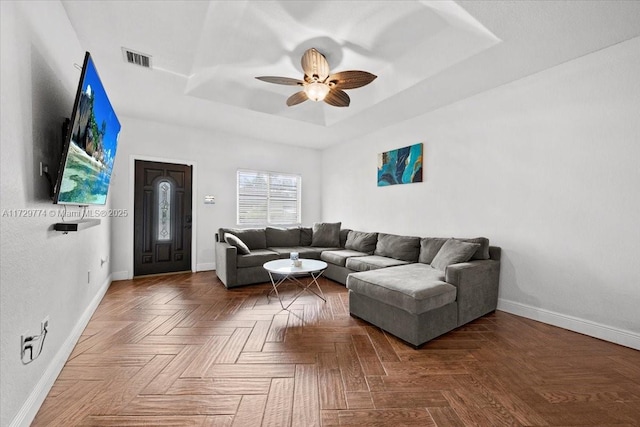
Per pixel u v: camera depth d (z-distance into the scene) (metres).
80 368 1.76
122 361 1.85
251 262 3.77
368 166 4.84
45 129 1.60
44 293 1.52
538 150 2.67
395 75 3.09
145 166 4.25
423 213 3.84
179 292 3.45
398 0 2.10
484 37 2.24
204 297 3.26
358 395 1.53
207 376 1.69
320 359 1.90
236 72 3.13
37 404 1.37
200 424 1.31
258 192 5.37
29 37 1.41
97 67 2.74
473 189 3.22
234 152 5.04
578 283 2.40
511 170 2.87
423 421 1.34
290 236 4.90
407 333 2.13
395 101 3.38
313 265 3.20
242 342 2.14
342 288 3.71
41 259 1.49
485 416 1.38
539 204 2.65
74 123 1.47
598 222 2.30
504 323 2.57
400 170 4.15
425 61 2.74
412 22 2.34
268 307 2.93
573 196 2.44
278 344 2.11
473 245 2.74
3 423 1.12
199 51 2.61
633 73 2.13
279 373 1.73
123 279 4.05
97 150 1.95
